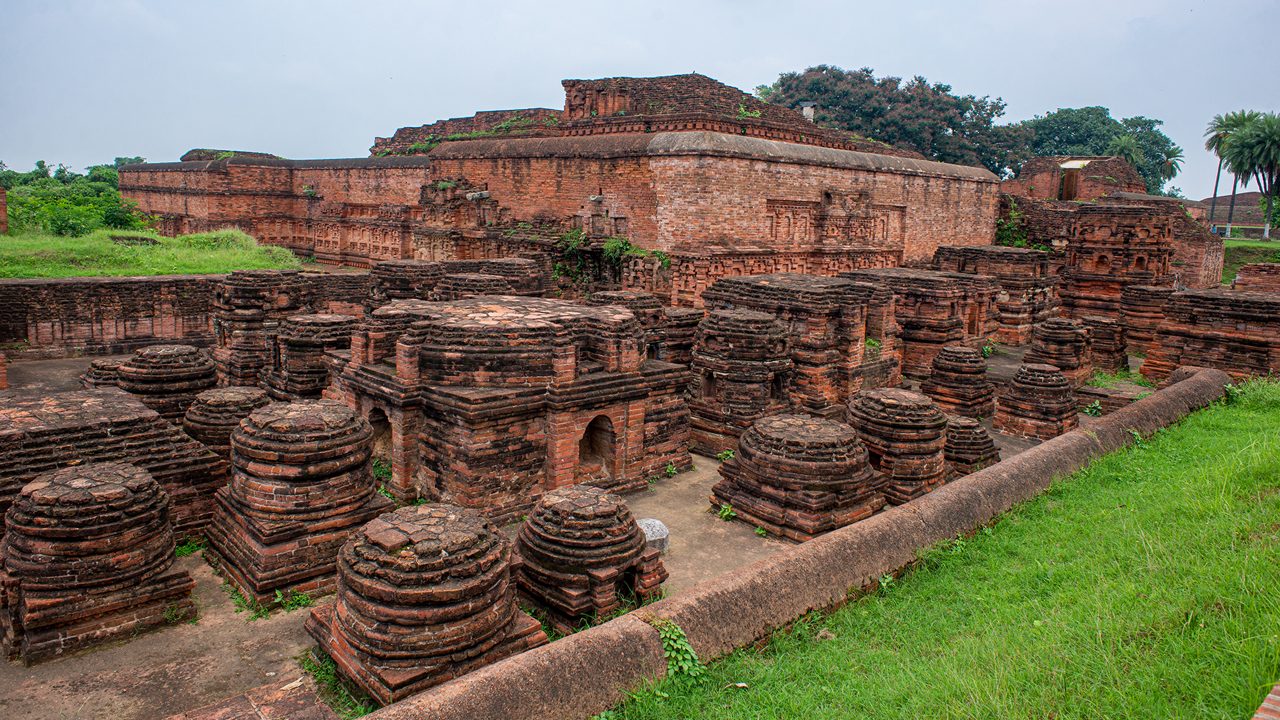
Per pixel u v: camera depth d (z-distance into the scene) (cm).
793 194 3116
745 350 1812
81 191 5641
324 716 768
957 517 1310
